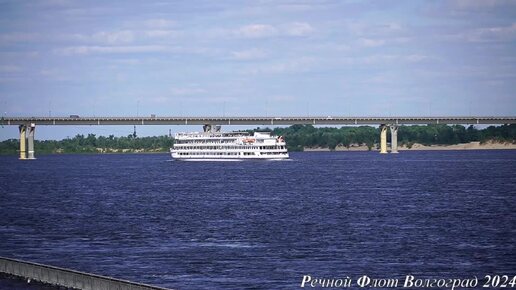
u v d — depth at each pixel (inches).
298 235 7022.6
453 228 7386.8
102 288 4618.6
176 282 5201.8
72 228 7672.2
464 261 5782.5
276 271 5487.2
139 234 7194.9
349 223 7829.7
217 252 6186.0
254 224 7810.0
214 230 7391.7
